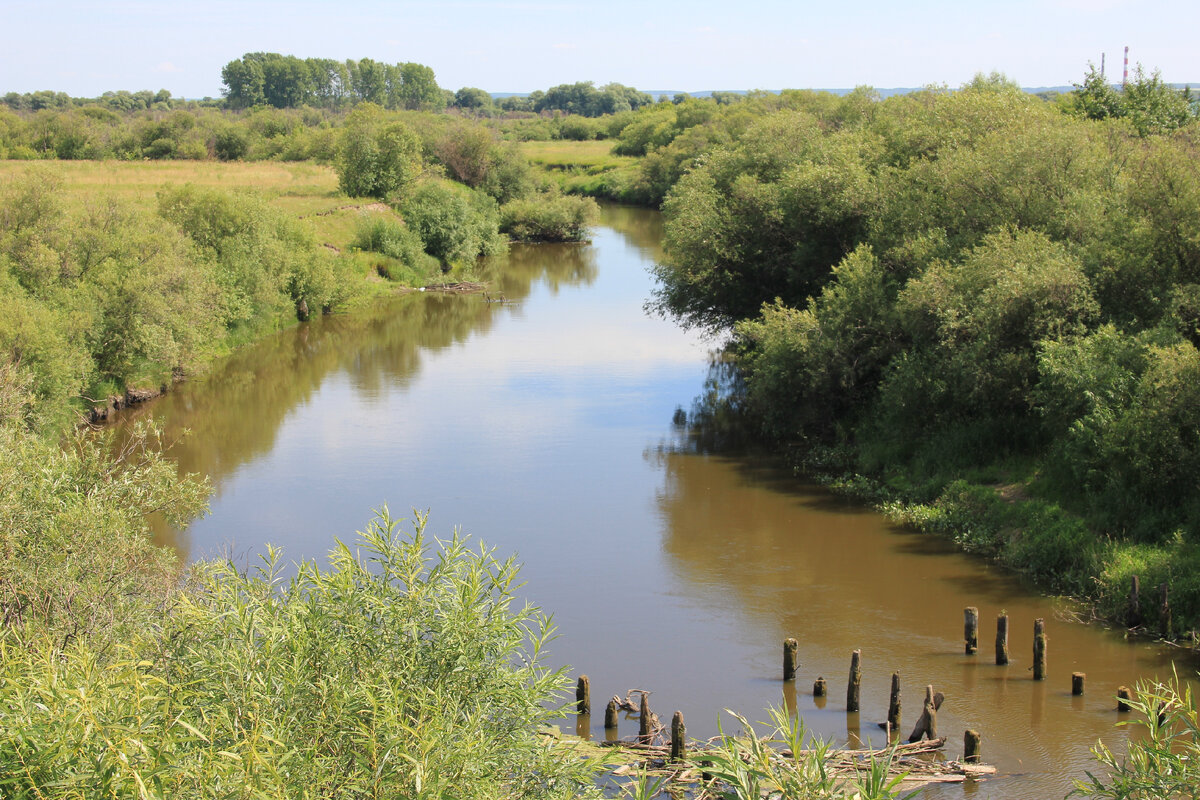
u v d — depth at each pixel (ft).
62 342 87.86
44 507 39.27
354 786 22.58
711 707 49.62
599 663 54.34
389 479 85.61
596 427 102.01
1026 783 41.88
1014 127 93.45
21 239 97.76
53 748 20.06
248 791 20.61
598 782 41.06
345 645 26.61
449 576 29.12
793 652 51.96
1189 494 62.13
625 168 365.20
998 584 63.36
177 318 106.93
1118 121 100.99
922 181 92.94
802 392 90.79
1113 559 60.13
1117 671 51.93
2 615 35.55
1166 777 26.94
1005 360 74.23
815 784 25.79
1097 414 65.05
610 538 72.64
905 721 47.62
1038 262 75.20
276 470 87.86
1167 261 74.74
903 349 84.12
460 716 26.11
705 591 63.52
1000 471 75.87
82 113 370.73
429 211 201.26
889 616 59.52
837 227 101.40
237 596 27.35
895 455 84.12
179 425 101.76
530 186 279.08
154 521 74.43
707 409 108.47
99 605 36.09
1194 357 61.21
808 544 70.95
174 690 24.25
